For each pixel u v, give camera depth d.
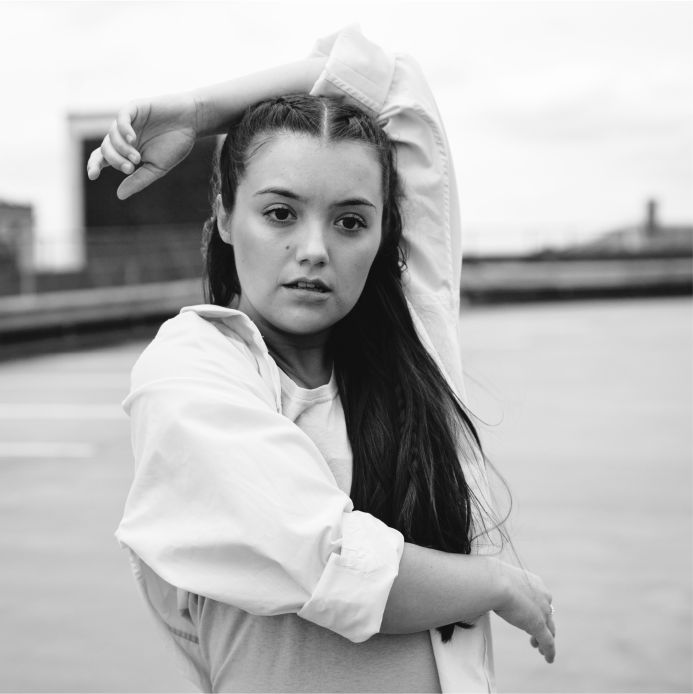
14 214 20.27
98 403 11.59
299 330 1.38
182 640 1.51
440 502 1.44
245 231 1.37
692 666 4.01
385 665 1.38
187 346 1.33
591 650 4.18
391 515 1.43
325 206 1.34
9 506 6.77
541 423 9.55
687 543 5.61
